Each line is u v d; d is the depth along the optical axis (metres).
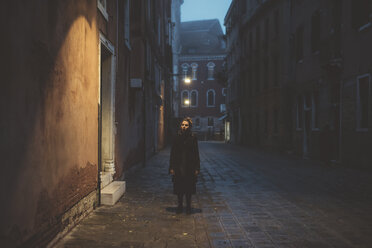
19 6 3.03
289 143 20.38
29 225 3.21
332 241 4.25
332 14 14.41
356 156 12.37
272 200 6.82
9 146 2.83
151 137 17.39
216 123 55.19
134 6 11.14
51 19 3.79
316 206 6.26
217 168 12.66
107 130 7.62
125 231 4.60
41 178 3.49
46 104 3.63
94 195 5.79
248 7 29.39
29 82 3.22
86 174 5.23
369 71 11.50
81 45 4.92
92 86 5.55
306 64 17.45
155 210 5.85
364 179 9.73
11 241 2.86
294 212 5.79
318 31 16.08
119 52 8.59
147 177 10.01
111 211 5.70
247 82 29.83
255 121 27.55
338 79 13.83
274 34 23.17
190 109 55.81
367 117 11.79
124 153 9.37
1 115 2.70
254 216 5.50
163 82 25.05
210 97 55.59
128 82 9.95
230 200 6.82
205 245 4.09
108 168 7.59
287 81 20.59
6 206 2.78
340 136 13.58
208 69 55.75
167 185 8.58
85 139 5.14
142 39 11.38
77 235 4.36
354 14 12.36
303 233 4.58
